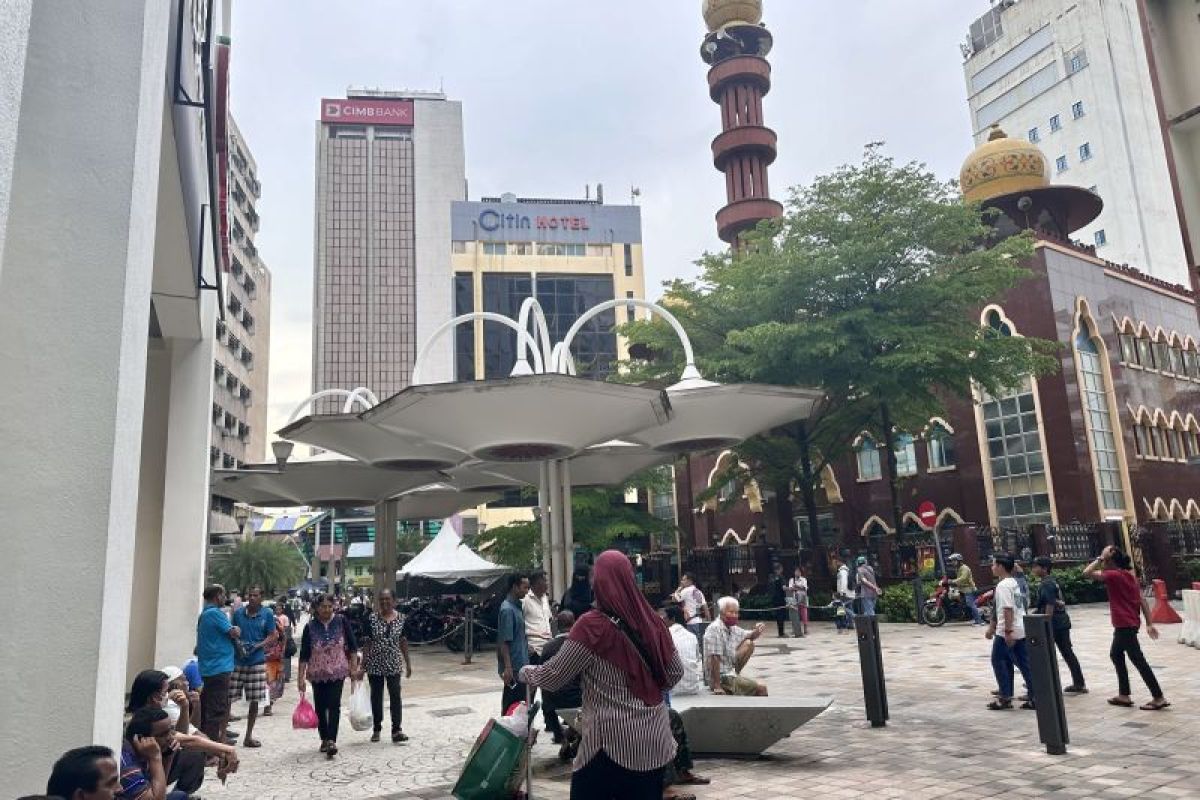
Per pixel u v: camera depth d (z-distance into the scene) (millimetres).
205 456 13781
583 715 3430
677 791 6160
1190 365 33812
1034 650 7105
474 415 15484
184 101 6473
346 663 8711
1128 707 8688
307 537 71188
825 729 8383
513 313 82062
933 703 9570
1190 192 7141
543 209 84938
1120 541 26031
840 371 22531
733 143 46531
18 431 3475
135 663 13500
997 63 66812
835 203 23547
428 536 66812
